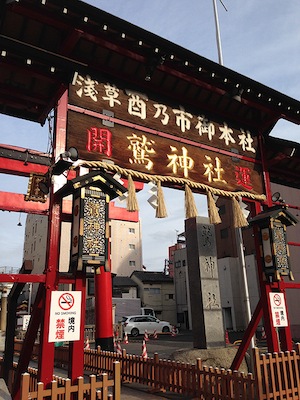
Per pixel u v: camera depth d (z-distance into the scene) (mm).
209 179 7391
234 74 7129
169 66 6727
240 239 8414
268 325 6984
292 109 8328
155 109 7043
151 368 7031
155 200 6371
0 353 13672
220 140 7938
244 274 8211
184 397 6355
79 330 4789
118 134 6316
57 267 4902
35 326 4980
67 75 5805
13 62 5438
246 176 8164
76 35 5559
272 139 8758
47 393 3906
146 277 36156
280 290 7430
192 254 9039
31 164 7898
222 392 5473
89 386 4098
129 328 24672
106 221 5078
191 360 7758
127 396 6586
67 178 5477
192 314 8766
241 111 8484
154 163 6648
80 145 5770
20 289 6734
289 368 5633
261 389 5020
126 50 6102
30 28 5605
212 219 6953
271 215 7262
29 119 7324
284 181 10977
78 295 4910
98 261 4836
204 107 7844
